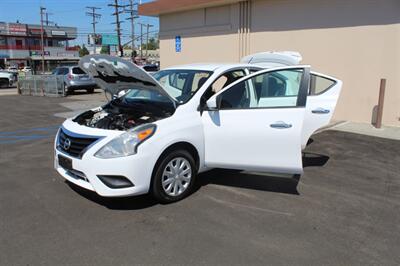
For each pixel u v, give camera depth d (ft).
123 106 16.60
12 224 12.56
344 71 32.01
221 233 12.09
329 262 10.51
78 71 65.87
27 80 68.44
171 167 14.20
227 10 41.39
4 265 10.18
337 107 32.81
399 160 20.43
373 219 13.30
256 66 17.88
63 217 13.11
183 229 12.33
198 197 15.02
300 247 11.29
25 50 239.91
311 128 17.11
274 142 14.43
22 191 15.60
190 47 46.55
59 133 15.40
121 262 10.39
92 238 11.68
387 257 10.82
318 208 14.16
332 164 19.71
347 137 25.72
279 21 36.24
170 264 10.32
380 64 29.84
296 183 16.79
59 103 50.26
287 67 14.92
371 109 30.81
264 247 11.25
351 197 15.29
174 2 44.47
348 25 31.24
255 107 14.87
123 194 13.10
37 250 10.94
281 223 12.86
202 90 15.34
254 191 15.78
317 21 33.24
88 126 14.74
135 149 13.04
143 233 12.02
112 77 16.58
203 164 15.31
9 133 28.78
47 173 18.07
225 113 14.84
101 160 12.85
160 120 14.01
